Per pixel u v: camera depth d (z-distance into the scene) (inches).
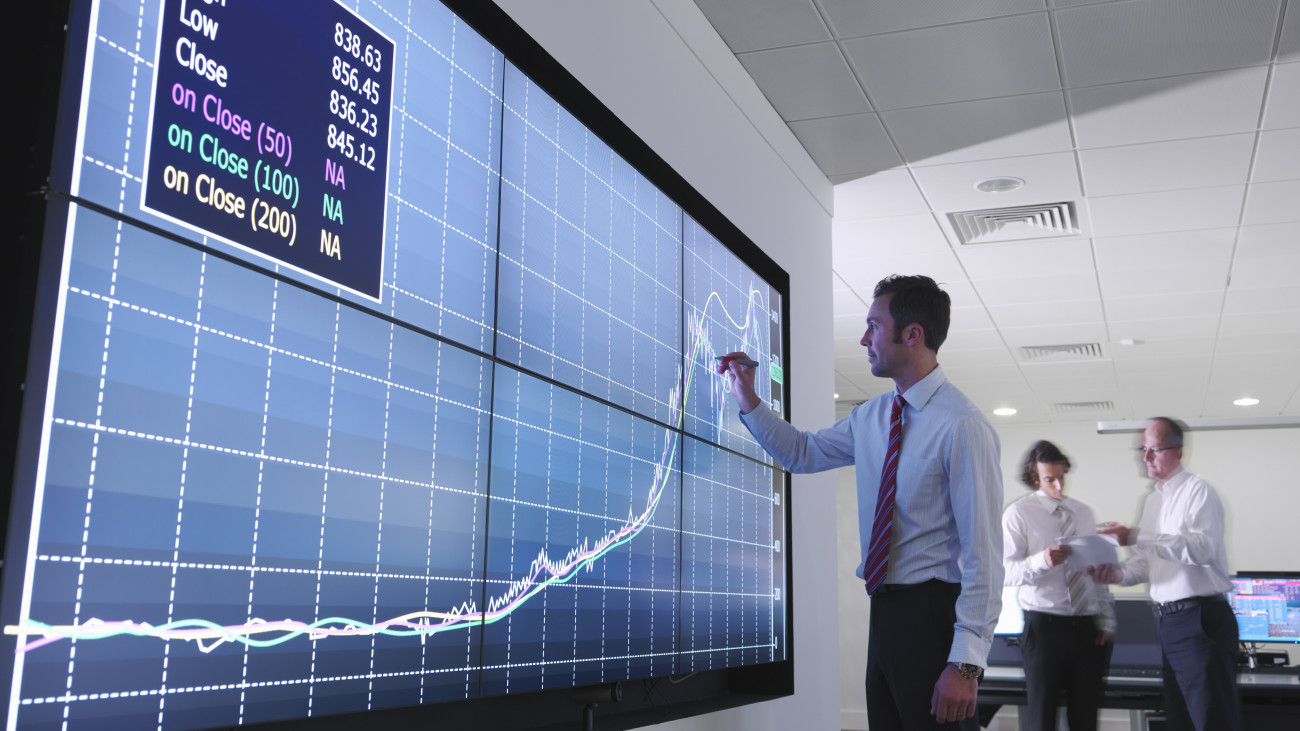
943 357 304.2
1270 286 238.1
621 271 98.6
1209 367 311.6
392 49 67.7
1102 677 157.9
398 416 65.7
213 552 51.4
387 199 66.0
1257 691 163.0
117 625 46.2
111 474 46.3
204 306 51.8
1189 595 155.9
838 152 175.2
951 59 143.9
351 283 62.2
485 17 79.9
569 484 85.7
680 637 104.2
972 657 77.1
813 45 140.5
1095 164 178.4
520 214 81.7
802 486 153.9
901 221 205.8
